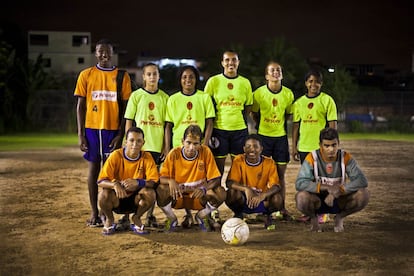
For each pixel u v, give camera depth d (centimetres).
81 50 5131
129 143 625
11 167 1331
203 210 642
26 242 581
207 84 731
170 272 473
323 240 591
